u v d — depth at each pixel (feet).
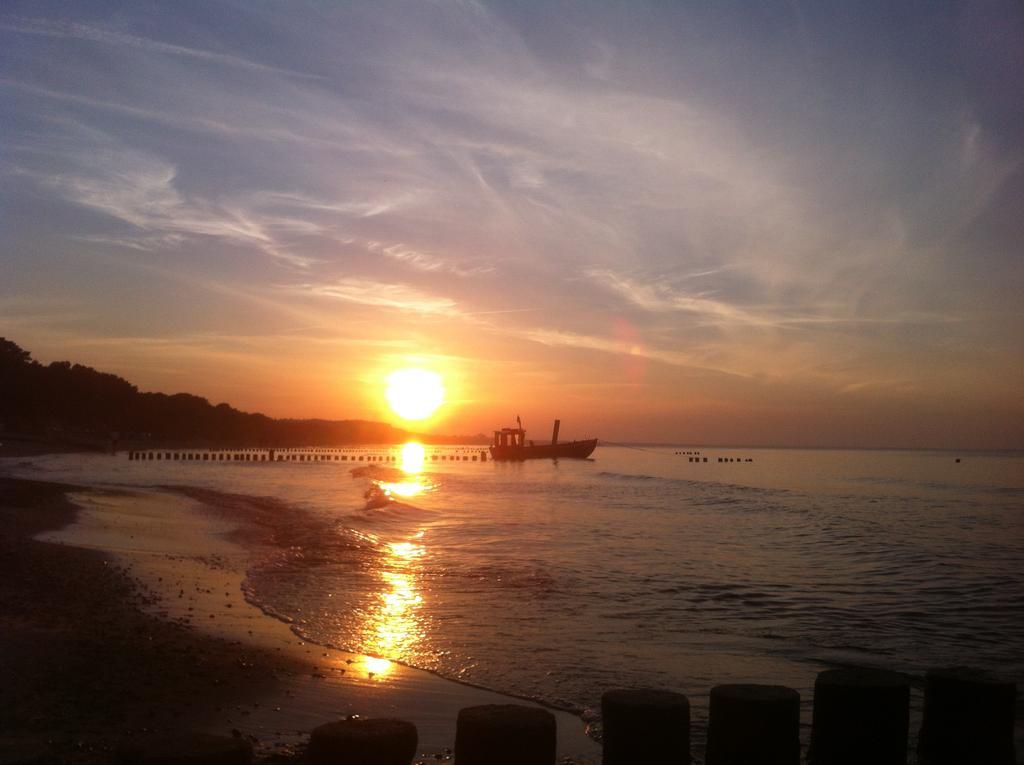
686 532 100.48
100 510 105.40
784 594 58.90
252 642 40.55
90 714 28.12
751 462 487.61
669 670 38.01
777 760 18.69
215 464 345.72
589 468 367.04
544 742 17.07
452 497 162.81
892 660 41.16
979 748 19.88
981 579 66.64
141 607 46.65
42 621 40.14
